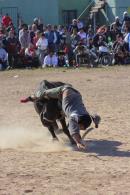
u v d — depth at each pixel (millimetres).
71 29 50938
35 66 46344
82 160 14836
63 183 12594
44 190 12086
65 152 15906
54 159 15008
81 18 60406
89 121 15422
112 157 15156
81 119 15289
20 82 35469
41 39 46125
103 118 21094
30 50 46188
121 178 12969
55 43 46938
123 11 58344
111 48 47656
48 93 16375
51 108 16750
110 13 58875
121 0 58438
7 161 14906
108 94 28344
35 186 12406
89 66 46031
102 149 16156
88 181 12727
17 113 23031
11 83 35031
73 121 15383
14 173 13594
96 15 59438
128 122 20219
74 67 45594
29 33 46594
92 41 47312
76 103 15656
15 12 56531
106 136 17891
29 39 46500
